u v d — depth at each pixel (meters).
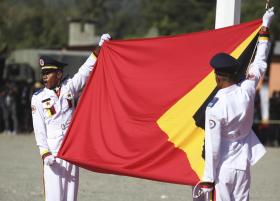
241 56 26.19
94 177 51.12
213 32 27.00
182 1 199.75
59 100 28.09
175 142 26.03
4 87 94.50
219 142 22.69
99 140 27.53
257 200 41.44
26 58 117.00
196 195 24.59
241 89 23.23
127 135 27.08
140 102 27.36
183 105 26.48
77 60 99.81
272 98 85.75
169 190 44.78
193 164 25.47
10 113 94.19
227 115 22.66
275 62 99.56
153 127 26.69
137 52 28.16
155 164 26.14
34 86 92.50
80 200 39.69
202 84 26.47
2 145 77.62
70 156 27.39
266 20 25.53
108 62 28.52
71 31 151.75
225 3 28.58
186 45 27.36
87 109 27.97
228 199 23.11
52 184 27.64
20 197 40.31
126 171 26.58
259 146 23.67
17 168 55.56
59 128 28.09
